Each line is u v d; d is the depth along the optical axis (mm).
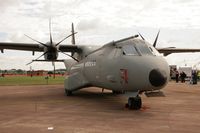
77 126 7312
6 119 8383
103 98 14914
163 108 10898
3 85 27812
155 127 7168
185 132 6605
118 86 11344
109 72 11852
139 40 11305
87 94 17328
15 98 14945
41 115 9172
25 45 17109
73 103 12648
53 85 27875
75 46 16891
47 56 16516
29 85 27844
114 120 8203
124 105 11891
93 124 7590
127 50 11055
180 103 12695
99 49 13969
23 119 8383
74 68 16891
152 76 9633
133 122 7891
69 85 16297
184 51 21969
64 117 8758
